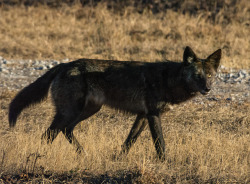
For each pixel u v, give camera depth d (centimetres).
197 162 1203
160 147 1243
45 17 4572
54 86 1320
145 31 3819
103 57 3166
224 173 1116
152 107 1265
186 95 1278
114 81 1286
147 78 1268
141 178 1045
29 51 3441
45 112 1884
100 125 1689
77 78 1289
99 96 1314
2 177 1066
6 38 3741
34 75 2750
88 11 4662
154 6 4672
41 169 1115
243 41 3475
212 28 3791
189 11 4434
